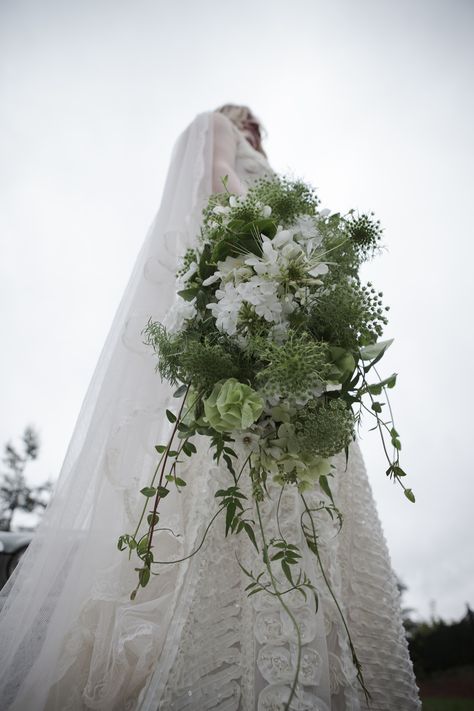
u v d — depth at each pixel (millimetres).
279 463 858
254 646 772
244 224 989
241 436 863
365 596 1009
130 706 807
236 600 857
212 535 900
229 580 876
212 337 947
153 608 861
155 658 804
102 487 977
